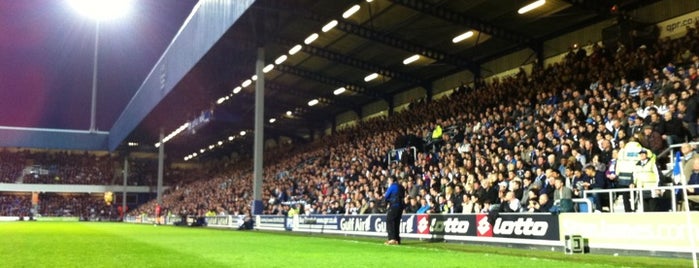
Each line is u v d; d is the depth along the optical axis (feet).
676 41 68.69
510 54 103.55
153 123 179.11
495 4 82.17
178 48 129.18
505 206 52.54
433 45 101.14
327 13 87.86
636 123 54.29
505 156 67.62
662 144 50.24
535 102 81.30
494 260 34.19
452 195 64.49
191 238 61.72
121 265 29.78
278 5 83.76
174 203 198.80
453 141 86.58
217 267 29.17
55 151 239.50
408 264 31.53
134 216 202.18
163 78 143.13
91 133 239.30
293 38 100.53
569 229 42.04
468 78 113.70
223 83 127.24
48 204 227.61
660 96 59.16
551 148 61.87
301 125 177.06
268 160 177.68
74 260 32.60
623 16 78.02
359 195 85.66
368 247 46.62
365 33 95.09
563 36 92.68
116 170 241.14
